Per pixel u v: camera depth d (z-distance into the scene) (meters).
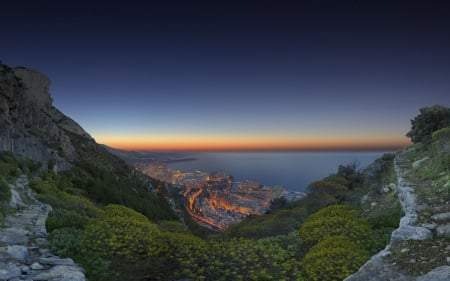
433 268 6.62
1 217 12.32
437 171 14.02
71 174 40.31
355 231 11.71
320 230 12.85
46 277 7.12
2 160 24.34
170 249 10.16
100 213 17.70
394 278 6.59
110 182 50.84
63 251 9.17
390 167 25.00
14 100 39.59
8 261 7.82
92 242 10.06
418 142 24.27
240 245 10.55
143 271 8.98
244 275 8.77
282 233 18.55
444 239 7.87
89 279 8.12
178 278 8.58
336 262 8.72
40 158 35.44
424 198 11.23
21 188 19.00
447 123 22.47
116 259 9.59
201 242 10.91
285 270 9.20
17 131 32.62
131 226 12.15
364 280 6.74
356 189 26.09
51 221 12.22
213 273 8.84
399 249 7.77
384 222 12.76
